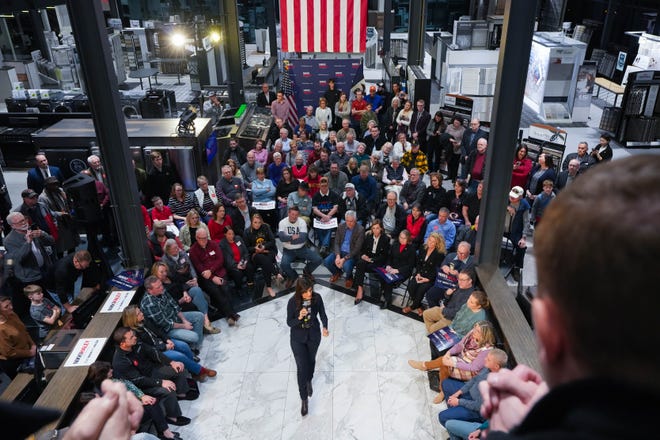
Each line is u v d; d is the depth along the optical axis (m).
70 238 7.86
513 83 5.45
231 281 7.78
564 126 14.22
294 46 14.06
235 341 6.58
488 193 5.99
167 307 5.91
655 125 12.63
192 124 9.73
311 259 7.57
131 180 6.18
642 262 0.28
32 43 18.78
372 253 7.09
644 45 14.98
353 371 6.06
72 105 12.86
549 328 0.33
